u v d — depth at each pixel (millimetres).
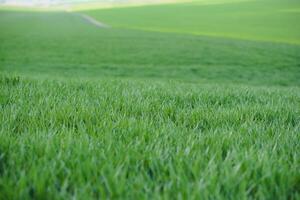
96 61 38031
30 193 1697
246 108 4125
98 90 5570
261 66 35438
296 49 43719
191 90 6320
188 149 2275
